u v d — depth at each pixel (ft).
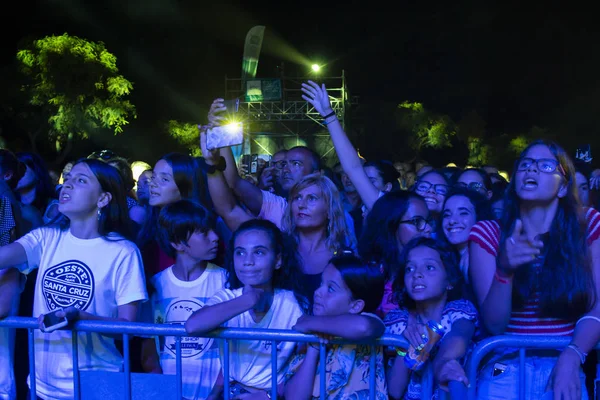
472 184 18.10
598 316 8.39
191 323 8.76
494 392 9.06
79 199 9.87
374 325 8.66
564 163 8.63
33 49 80.69
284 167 17.15
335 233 11.81
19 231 12.30
